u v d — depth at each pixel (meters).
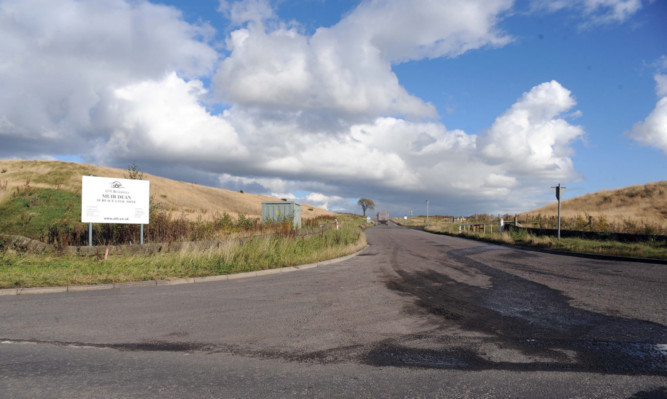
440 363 4.75
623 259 15.75
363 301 8.40
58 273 10.66
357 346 5.41
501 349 5.27
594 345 5.42
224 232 21.06
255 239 16.61
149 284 10.28
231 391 3.90
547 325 6.48
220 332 6.06
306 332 6.09
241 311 7.45
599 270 12.95
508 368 4.57
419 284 10.55
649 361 4.79
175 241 17.03
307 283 10.72
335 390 3.94
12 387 3.94
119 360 4.81
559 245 20.11
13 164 55.44
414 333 6.05
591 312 7.33
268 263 13.69
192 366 4.62
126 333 5.97
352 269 13.68
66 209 23.78
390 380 4.21
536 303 8.16
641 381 4.18
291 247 16.78
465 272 12.79
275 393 3.86
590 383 4.12
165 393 3.83
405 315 7.19
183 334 5.95
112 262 12.47
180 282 10.75
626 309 7.53
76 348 5.27
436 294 9.17
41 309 7.47
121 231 17.52
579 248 18.39
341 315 7.18
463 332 6.10
